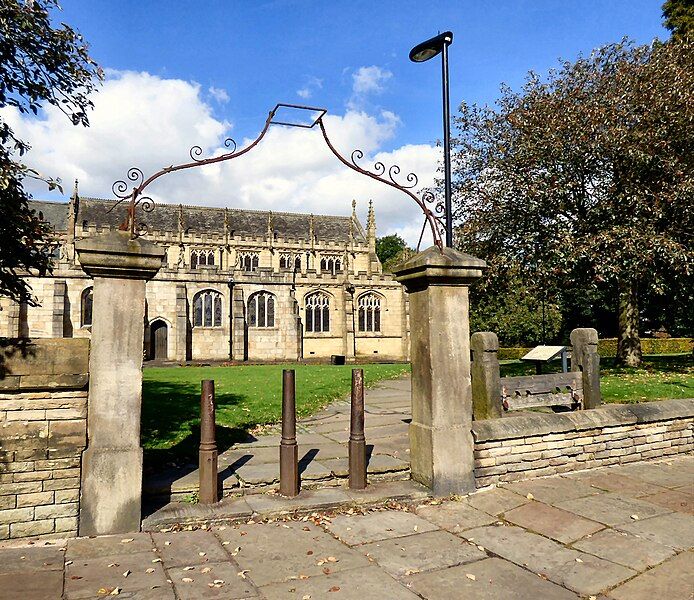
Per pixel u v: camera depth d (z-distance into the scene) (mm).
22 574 4059
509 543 4809
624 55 17578
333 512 5590
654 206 14188
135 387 5059
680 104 14531
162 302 39938
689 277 15883
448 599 3791
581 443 7262
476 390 7641
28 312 35812
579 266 15680
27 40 6172
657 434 7930
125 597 3738
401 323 47875
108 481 4918
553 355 11109
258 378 19406
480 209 18016
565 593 3896
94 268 4965
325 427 9750
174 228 52312
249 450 7707
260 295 43625
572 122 15133
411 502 5934
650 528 5129
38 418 4805
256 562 4363
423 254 6250
